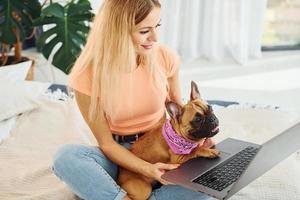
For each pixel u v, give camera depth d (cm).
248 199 136
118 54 125
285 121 184
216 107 202
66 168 125
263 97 290
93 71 129
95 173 124
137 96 136
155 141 132
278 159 126
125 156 129
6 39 244
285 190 140
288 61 350
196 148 131
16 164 159
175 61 148
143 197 129
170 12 333
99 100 130
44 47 241
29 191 143
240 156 131
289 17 369
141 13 120
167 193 127
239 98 289
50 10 236
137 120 141
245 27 336
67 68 237
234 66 343
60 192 140
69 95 209
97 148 135
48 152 166
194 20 339
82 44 240
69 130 181
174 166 126
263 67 340
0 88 193
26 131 181
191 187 115
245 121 186
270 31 374
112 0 123
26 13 243
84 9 240
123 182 131
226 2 335
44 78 301
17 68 220
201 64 348
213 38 346
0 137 175
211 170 122
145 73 135
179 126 125
